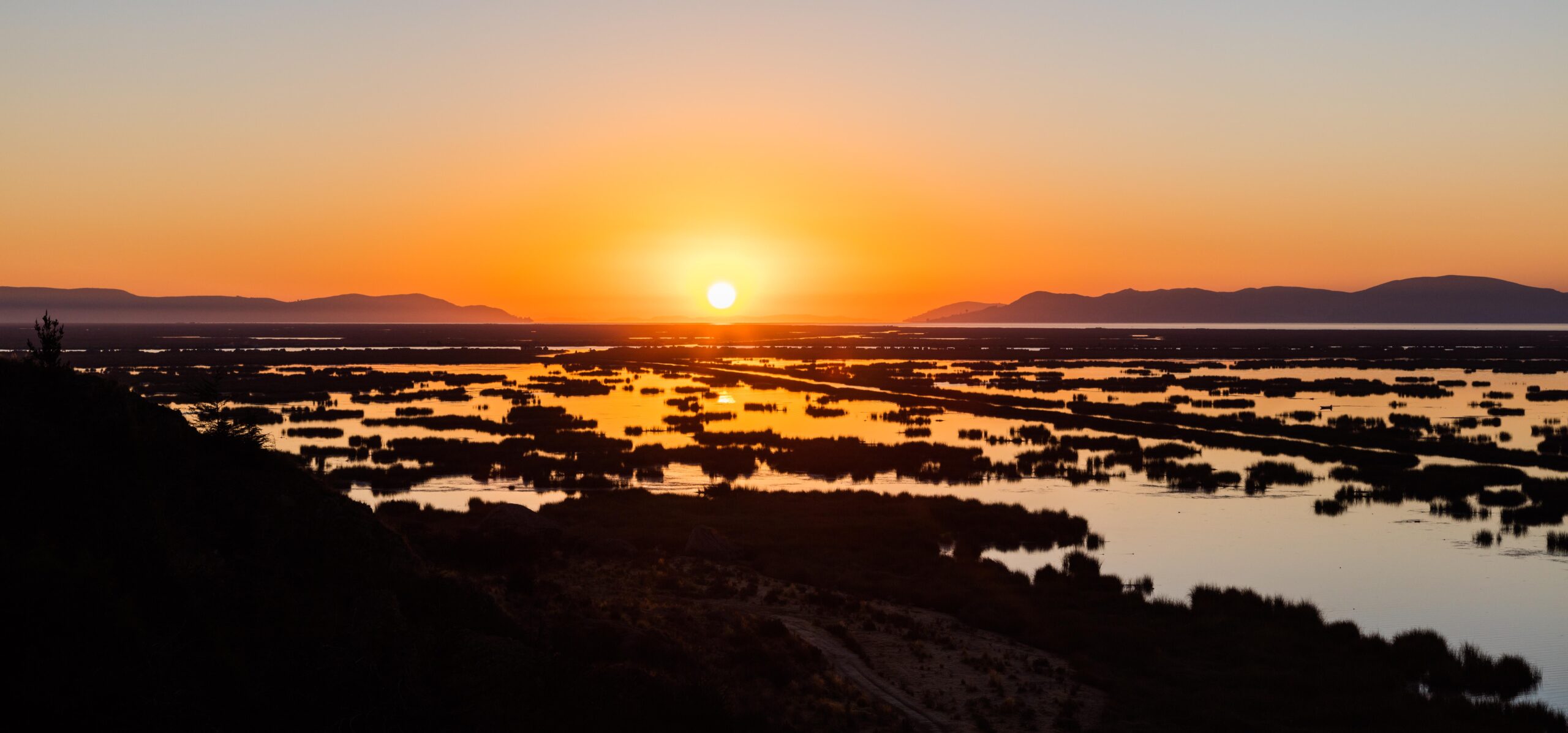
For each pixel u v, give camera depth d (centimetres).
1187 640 2409
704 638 2206
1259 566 3203
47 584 1149
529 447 5825
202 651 1216
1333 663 2252
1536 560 3281
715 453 5603
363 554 1781
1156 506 4234
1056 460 5403
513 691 1467
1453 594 2886
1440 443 5897
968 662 2219
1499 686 2120
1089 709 1939
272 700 1195
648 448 5791
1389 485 4612
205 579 1362
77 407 1683
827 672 2073
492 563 2761
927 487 4706
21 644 1070
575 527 3544
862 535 3544
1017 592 2848
